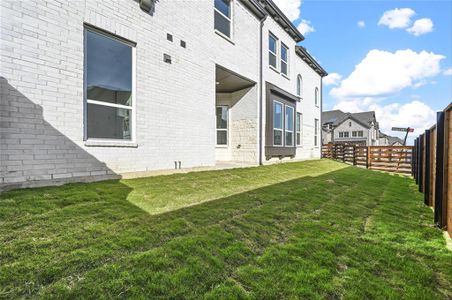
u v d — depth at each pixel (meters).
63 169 4.09
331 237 2.89
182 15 6.37
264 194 4.80
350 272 2.17
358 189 6.18
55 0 3.97
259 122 9.66
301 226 3.23
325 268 2.20
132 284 1.81
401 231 3.27
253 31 9.46
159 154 5.76
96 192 3.85
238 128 10.16
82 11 4.33
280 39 11.47
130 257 2.16
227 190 4.96
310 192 5.31
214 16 7.64
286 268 2.17
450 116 3.39
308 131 15.24
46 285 1.73
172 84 6.09
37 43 3.76
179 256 2.24
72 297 1.63
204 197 4.30
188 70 6.55
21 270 1.85
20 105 3.60
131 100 5.24
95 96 4.62
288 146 11.67
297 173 8.23
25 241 2.27
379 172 11.38
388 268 2.29
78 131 4.27
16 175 3.57
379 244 2.81
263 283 1.94
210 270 2.07
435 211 3.62
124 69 5.11
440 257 2.57
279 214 3.65
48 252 2.13
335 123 46.03
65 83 4.09
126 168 5.07
